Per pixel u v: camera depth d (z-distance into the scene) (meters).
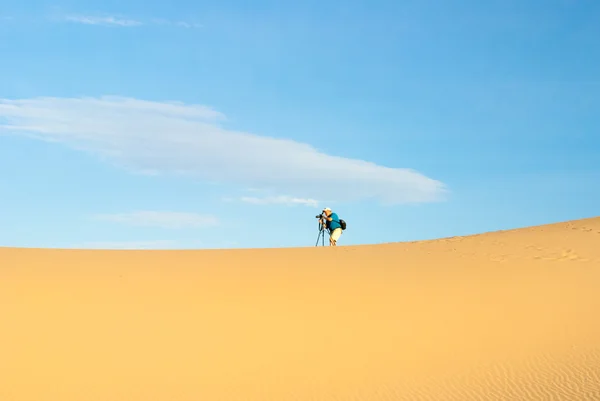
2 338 12.80
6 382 11.04
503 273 18.58
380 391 11.19
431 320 14.59
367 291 16.59
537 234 24.48
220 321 14.19
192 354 12.51
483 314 15.04
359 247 24.02
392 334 13.76
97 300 15.30
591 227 25.09
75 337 13.05
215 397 10.84
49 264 18.92
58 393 10.77
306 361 12.38
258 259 20.55
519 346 13.29
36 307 14.60
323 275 18.19
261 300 15.66
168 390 11.04
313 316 14.64
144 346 12.77
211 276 17.86
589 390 11.12
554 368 12.17
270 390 11.16
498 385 11.45
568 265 19.41
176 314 14.52
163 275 17.86
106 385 11.12
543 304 15.78
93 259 20.11
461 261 20.22
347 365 12.25
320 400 10.81
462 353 12.91
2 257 19.86
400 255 21.47
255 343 13.10
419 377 11.80
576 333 13.97
